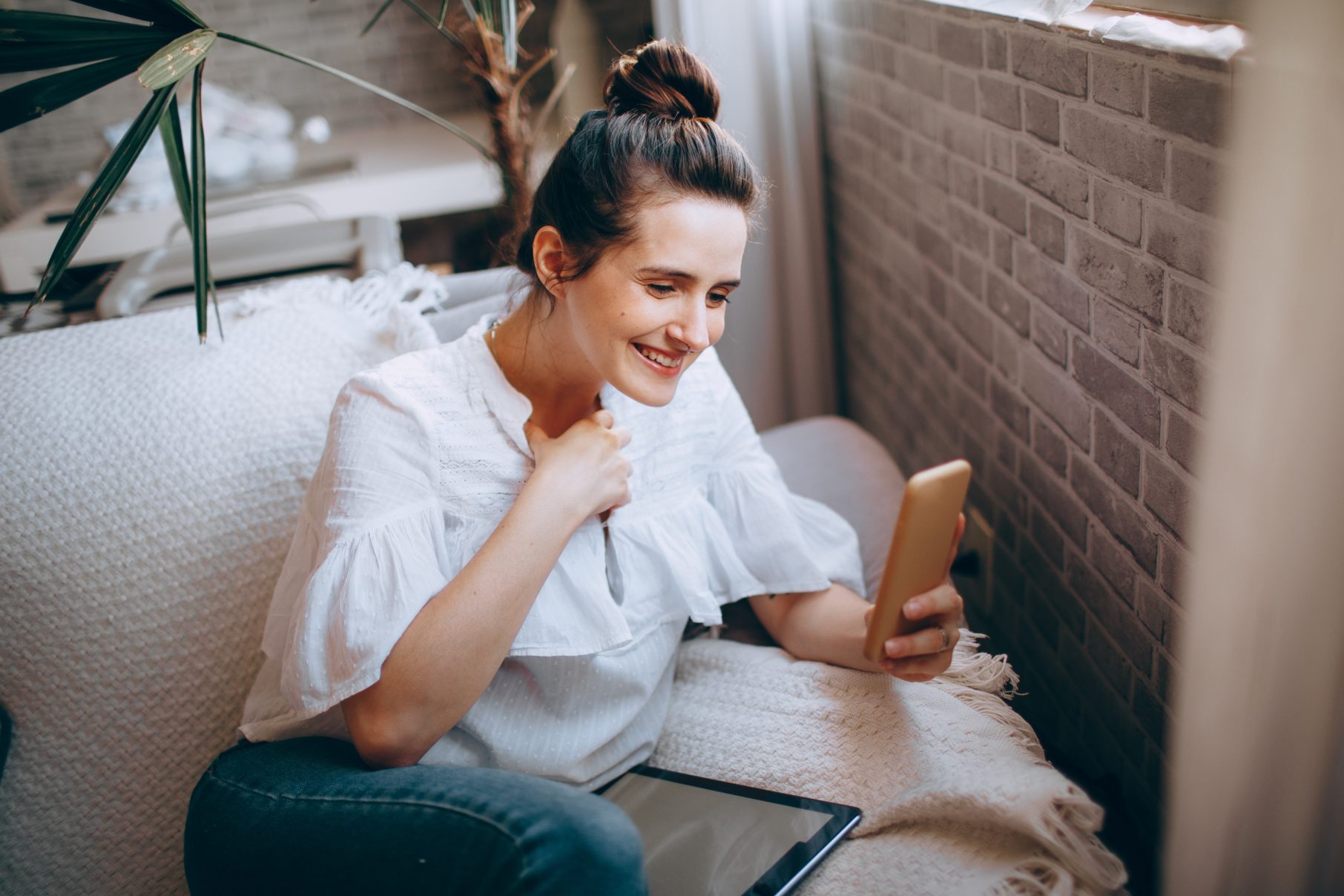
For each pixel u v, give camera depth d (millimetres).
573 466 961
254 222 2699
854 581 1193
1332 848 792
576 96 2650
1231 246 712
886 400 1977
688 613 1133
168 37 1136
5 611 1100
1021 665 1493
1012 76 1220
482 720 1031
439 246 3141
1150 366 1009
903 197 1696
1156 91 919
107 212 2664
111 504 1145
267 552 1183
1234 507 736
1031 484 1364
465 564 1020
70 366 1212
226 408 1206
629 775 1085
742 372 2119
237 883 854
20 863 1094
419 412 987
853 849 944
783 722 1064
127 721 1127
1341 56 625
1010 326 1349
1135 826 1159
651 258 873
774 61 1916
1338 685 729
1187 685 811
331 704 905
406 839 803
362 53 3123
